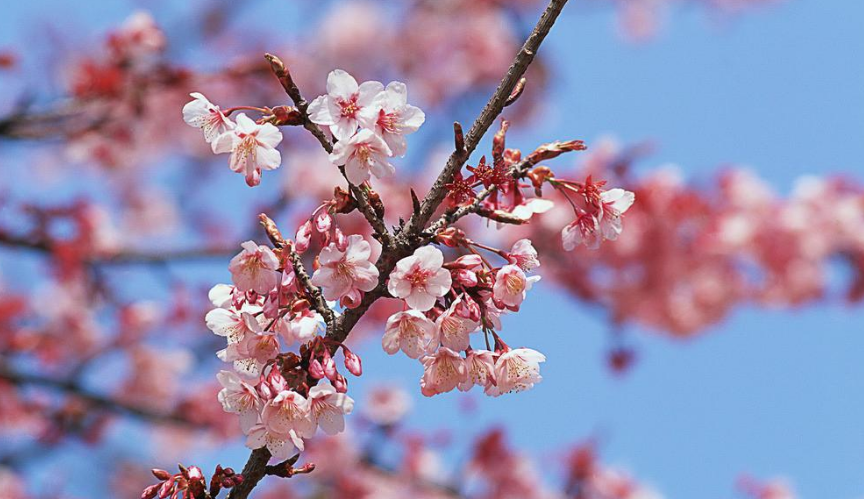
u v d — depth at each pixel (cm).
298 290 282
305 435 273
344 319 286
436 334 282
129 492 1138
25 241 995
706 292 1099
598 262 1105
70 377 1090
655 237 1087
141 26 964
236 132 287
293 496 1101
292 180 1105
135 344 1138
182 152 1195
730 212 1095
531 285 286
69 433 1119
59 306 1109
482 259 290
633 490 1110
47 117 936
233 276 275
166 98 1068
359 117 279
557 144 318
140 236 1232
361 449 1125
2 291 1095
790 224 1090
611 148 1068
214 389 1170
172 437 1172
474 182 302
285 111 290
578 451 1109
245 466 286
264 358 274
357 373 277
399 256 291
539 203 317
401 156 282
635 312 1116
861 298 1105
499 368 292
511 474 1097
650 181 1091
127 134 1046
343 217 1018
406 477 1109
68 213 1007
